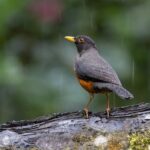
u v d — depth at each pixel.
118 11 15.44
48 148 9.79
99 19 15.36
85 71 11.38
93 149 9.70
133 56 15.25
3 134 10.00
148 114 10.14
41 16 14.84
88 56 12.17
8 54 15.16
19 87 14.50
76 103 14.71
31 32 15.30
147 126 9.86
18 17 15.16
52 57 15.21
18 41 15.33
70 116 10.27
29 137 9.93
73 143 9.80
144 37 15.30
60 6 14.86
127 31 15.28
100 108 14.98
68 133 9.91
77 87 14.82
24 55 15.34
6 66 14.53
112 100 15.15
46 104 14.67
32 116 14.62
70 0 15.22
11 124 10.20
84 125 9.98
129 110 10.27
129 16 15.38
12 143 9.88
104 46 15.16
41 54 15.26
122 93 10.52
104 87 10.93
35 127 10.11
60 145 9.81
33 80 14.77
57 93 14.77
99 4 15.43
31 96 14.62
